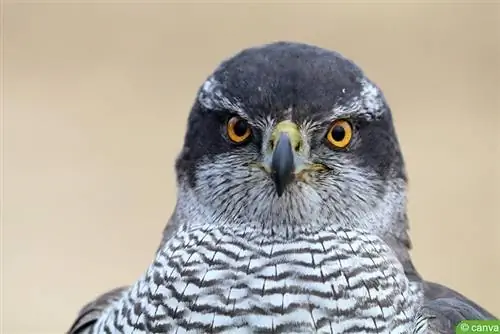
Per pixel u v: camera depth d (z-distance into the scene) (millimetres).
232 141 2262
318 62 2260
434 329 2242
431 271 2625
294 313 2225
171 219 2289
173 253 2246
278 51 2266
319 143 2258
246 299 2229
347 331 2227
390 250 2254
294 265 2234
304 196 2252
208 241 2248
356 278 2232
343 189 2258
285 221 2252
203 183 2268
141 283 2248
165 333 2230
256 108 2254
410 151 2699
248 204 2256
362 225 2260
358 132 2262
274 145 2248
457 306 2266
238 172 2258
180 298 2232
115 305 2266
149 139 2727
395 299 2234
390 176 2271
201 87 2275
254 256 2238
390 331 2230
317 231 2252
